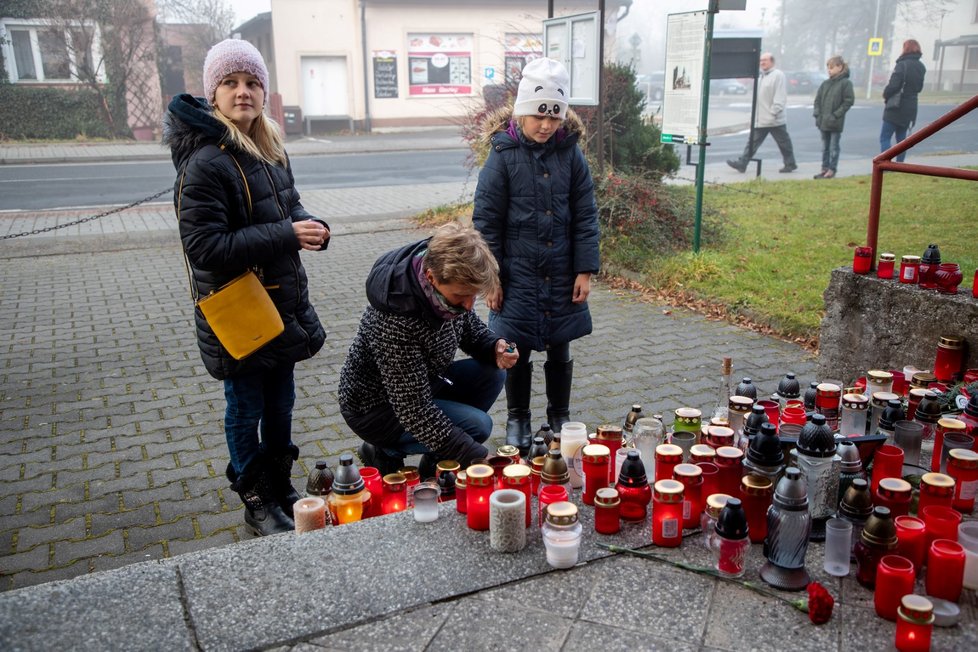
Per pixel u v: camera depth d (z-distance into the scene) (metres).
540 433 3.34
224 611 2.21
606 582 2.32
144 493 3.92
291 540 2.58
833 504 2.56
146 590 2.31
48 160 19.12
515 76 9.92
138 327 6.70
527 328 4.02
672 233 8.64
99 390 5.30
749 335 6.20
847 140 19.62
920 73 12.95
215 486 3.98
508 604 2.23
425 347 3.05
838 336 4.35
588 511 2.74
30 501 3.85
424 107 27.20
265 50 27.77
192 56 28.23
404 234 10.58
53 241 9.95
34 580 3.21
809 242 8.55
